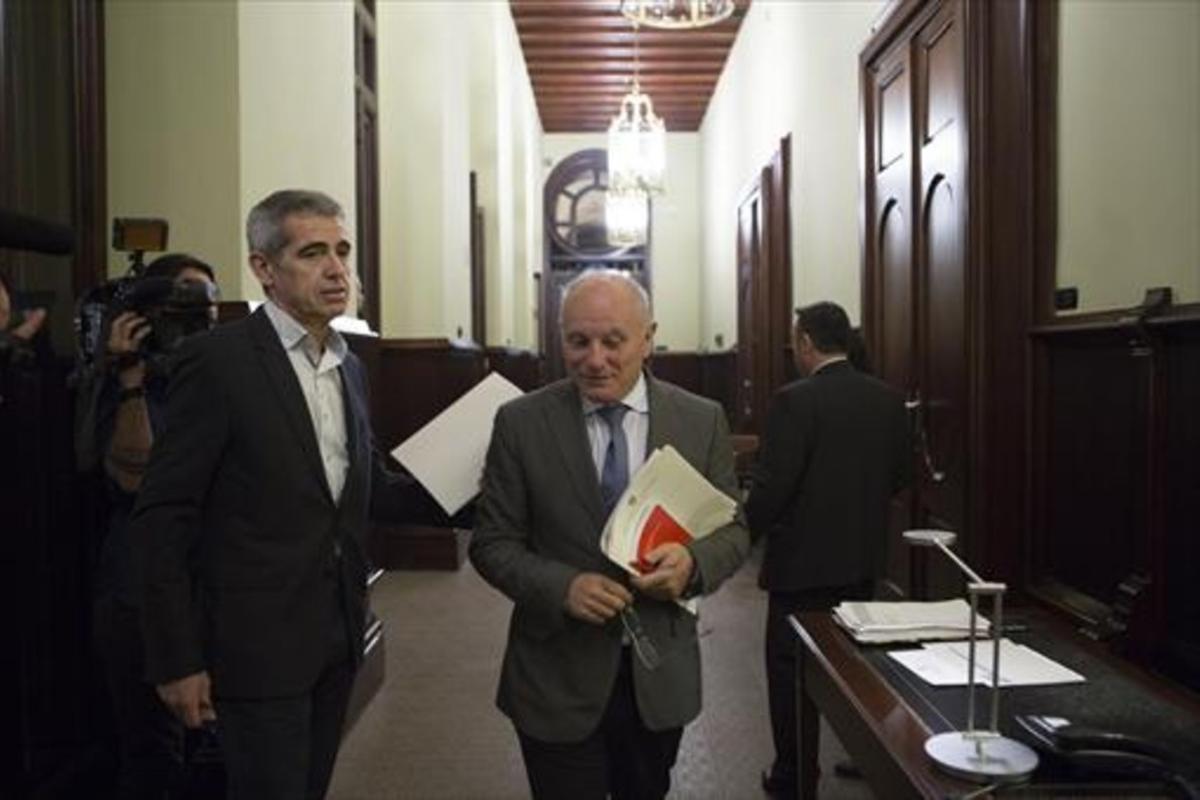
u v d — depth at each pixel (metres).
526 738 1.91
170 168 3.47
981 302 3.20
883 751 1.61
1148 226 2.43
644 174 12.34
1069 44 2.86
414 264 6.97
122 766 2.40
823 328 3.04
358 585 2.03
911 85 4.16
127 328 2.31
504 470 1.96
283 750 1.85
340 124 4.59
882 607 2.26
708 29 11.11
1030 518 3.09
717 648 4.83
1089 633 2.50
